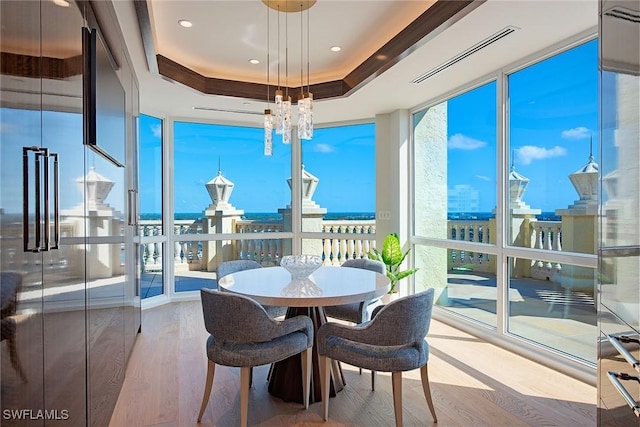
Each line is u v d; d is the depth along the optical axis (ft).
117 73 8.48
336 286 8.26
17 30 4.15
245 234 18.63
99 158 7.16
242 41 11.14
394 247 14.98
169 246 17.20
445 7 8.55
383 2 9.08
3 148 3.87
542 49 10.12
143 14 8.21
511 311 11.64
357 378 9.57
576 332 9.67
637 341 5.00
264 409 8.14
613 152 5.57
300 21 9.95
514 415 7.80
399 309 6.83
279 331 7.44
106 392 7.59
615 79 5.46
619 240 5.43
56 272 5.11
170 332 13.00
